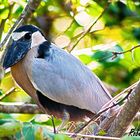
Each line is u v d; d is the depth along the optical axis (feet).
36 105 34.99
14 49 34.50
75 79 34.12
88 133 30.17
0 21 40.29
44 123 35.86
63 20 45.70
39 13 44.80
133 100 28.14
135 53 42.29
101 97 34.55
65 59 34.65
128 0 44.70
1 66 34.50
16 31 34.86
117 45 41.70
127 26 46.39
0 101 36.70
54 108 34.45
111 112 31.17
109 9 45.78
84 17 44.50
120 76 42.83
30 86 34.60
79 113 34.42
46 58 34.53
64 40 44.73
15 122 23.38
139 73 42.93
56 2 44.68
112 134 28.94
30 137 23.24
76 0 43.88
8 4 40.40
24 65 34.42
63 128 33.73
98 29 44.73
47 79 34.04
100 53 41.09
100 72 42.27
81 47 43.16
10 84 40.50
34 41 34.83
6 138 23.61
